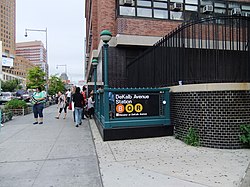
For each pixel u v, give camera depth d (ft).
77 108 38.17
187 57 25.22
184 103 24.95
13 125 39.63
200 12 51.01
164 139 26.16
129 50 48.73
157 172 16.30
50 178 15.75
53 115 57.72
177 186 14.07
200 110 23.15
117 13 46.65
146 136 26.91
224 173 15.89
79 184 14.75
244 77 23.13
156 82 32.83
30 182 15.14
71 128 36.22
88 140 27.22
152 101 27.68
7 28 339.98
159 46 31.86
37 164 18.58
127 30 46.29
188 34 25.26
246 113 22.40
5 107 57.57
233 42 23.48
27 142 26.27
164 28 47.98
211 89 22.56
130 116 26.99
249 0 54.90
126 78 47.98
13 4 358.84
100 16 49.93
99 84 52.34
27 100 102.27
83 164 18.48
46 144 25.25
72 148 23.45
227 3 53.16
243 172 16.02
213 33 23.91
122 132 26.30
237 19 23.48
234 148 22.04
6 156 20.80
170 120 27.99
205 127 22.84
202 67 23.91
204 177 15.29
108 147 23.08
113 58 47.62
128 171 16.61
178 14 49.52
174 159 19.03
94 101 47.42
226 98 22.26
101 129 28.32
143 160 18.92
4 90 262.47
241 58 23.25
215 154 20.31
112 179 15.28
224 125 22.20
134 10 47.29
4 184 14.85
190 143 23.39
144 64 37.86
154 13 48.16
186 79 25.26
